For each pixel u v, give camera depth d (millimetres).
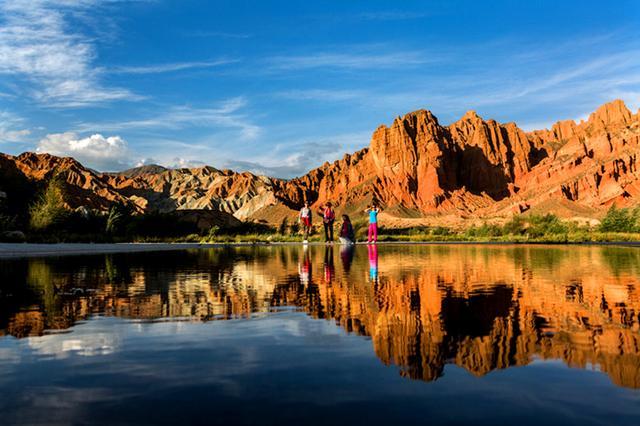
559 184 159125
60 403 2545
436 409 2424
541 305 5465
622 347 3584
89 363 3297
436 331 4180
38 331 4336
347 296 6348
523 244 26984
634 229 45500
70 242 27828
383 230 47594
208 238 33719
